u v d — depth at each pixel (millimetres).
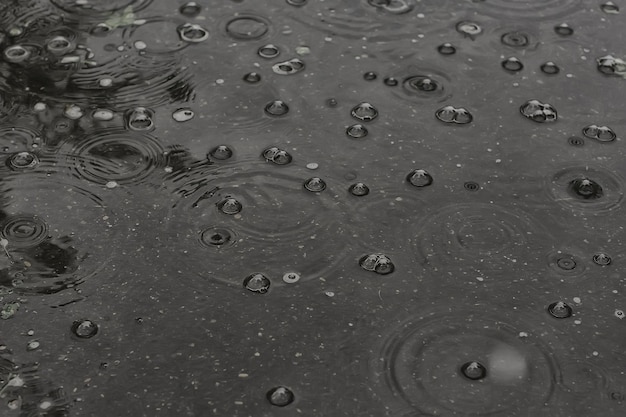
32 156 986
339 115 1019
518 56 1076
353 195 958
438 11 1121
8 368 857
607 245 929
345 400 845
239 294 897
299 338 875
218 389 848
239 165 979
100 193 959
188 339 873
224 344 871
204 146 994
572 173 976
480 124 1013
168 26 1101
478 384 853
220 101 1030
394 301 895
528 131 1008
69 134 1003
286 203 953
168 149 992
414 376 856
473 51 1080
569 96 1039
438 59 1072
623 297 899
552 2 1129
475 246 927
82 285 902
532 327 882
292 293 898
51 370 856
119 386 849
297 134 1003
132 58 1069
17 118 1016
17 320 883
